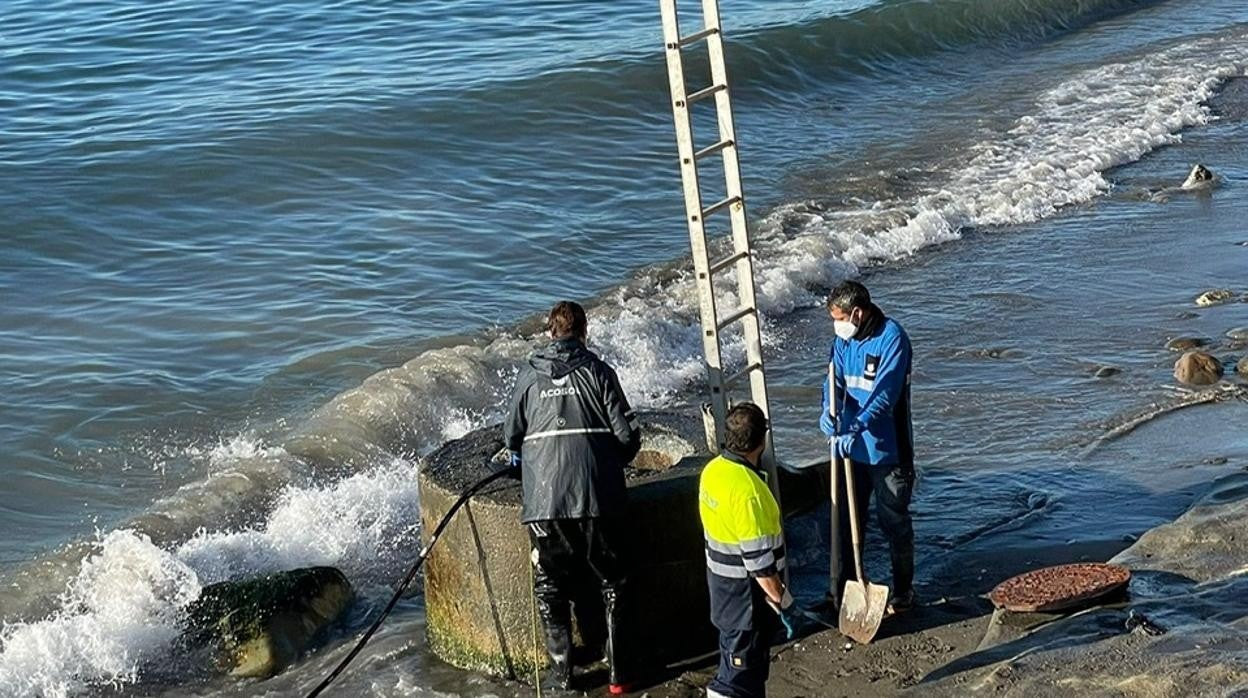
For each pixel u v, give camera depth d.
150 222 16.02
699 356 12.88
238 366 12.51
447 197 17.20
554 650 7.36
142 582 8.75
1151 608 7.41
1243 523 8.34
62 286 14.27
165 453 11.00
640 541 7.49
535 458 7.11
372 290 14.32
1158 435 10.27
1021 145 19.53
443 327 13.41
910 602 7.88
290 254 15.23
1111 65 24.36
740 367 12.57
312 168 17.84
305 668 8.00
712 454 7.89
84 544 9.46
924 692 6.94
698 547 7.65
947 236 15.95
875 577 8.38
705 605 7.73
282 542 9.41
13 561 9.34
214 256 15.17
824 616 7.91
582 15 26.88
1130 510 9.07
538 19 26.52
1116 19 28.88
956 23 26.52
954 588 8.16
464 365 12.10
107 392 11.90
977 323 13.13
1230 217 16.00
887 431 7.63
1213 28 27.39
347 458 10.82
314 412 11.64
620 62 22.05
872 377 7.52
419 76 21.73
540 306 14.04
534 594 7.35
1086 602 7.49
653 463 8.38
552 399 7.09
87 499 10.29
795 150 19.70
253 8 27.00
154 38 24.70
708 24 7.36
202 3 27.38
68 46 23.98
